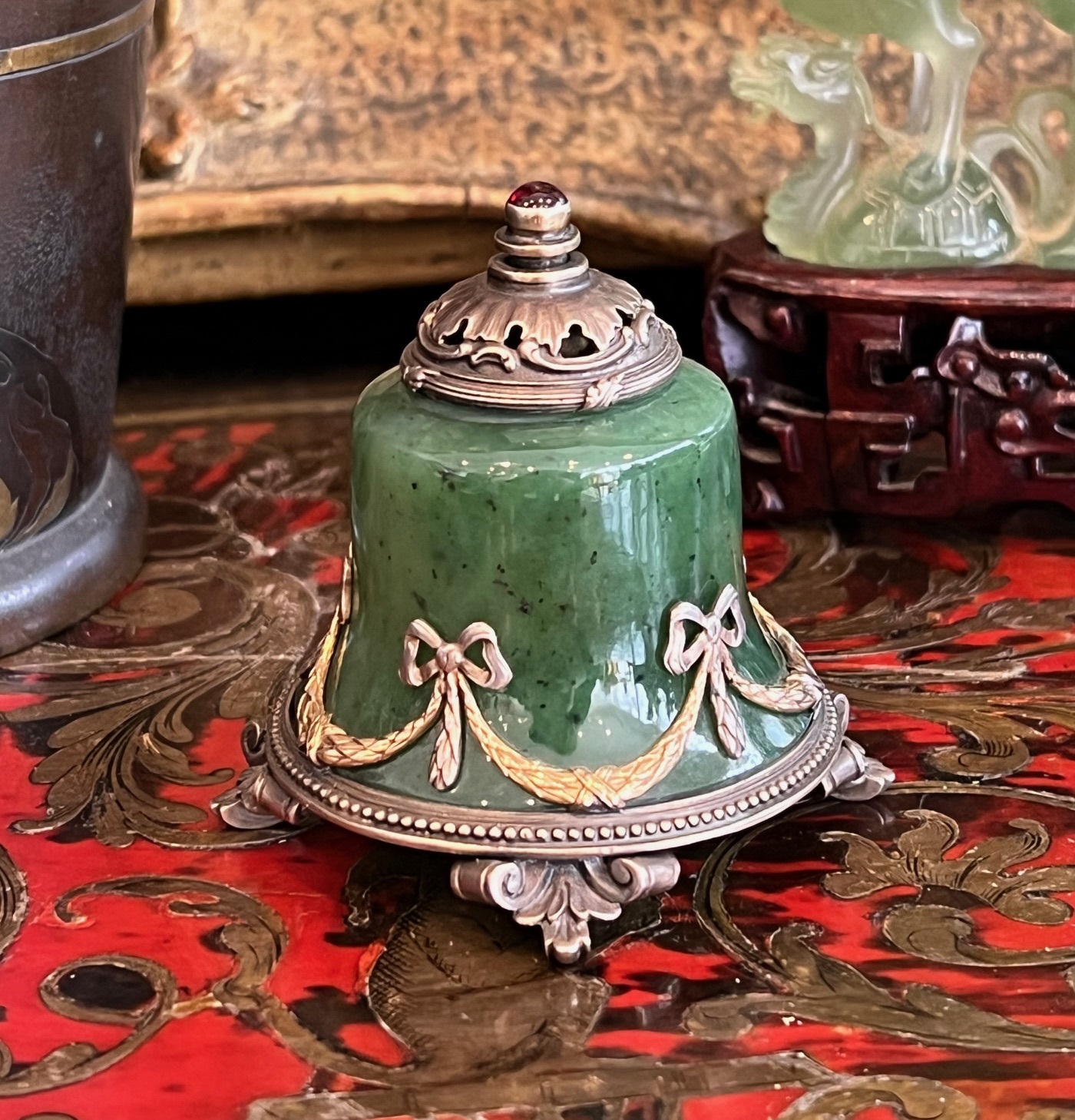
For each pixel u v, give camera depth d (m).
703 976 0.37
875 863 0.39
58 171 0.42
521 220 0.37
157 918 0.39
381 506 0.38
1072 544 0.47
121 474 0.47
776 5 0.50
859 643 0.44
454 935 0.38
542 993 0.37
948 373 0.45
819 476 0.47
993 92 0.50
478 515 0.37
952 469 0.46
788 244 0.46
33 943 0.38
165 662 0.44
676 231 0.51
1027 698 0.42
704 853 0.39
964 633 0.44
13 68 0.41
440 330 0.38
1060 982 0.37
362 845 0.40
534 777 0.37
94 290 0.44
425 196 0.51
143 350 0.54
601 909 0.37
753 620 0.40
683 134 0.51
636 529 0.37
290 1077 0.36
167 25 0.50
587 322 0.37
